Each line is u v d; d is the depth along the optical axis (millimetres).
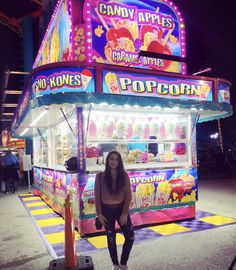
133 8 6648
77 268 3914
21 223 7070
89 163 6004
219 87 6742
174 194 6430
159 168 6309
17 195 12031
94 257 4539
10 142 19297
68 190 6395
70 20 6121
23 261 4590
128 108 6262
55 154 8930
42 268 4273
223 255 4410
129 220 4027
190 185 6613
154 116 6914
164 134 6965
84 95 5172
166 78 6059
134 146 6891
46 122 8695
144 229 5953
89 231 5645
